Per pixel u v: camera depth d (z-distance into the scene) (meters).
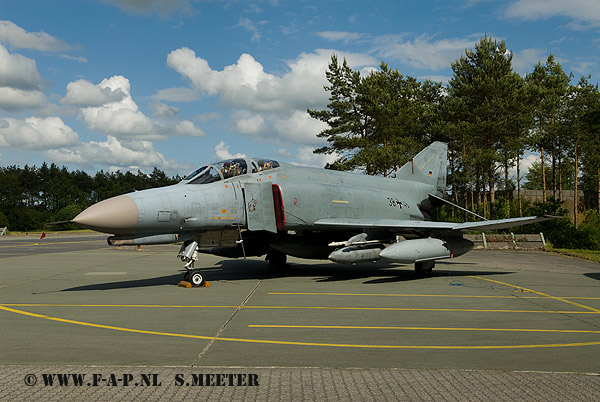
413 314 8.26
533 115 38.81
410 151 38.38
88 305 9.17
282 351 5.79
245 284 12.41
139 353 5.67
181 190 11.58
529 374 4.93
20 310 8.65
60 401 4.10
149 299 9.90
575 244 32.69
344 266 17.70
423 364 5.27
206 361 5.34
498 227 13.78
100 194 99.88
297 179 14.09
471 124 36.41
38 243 35.75
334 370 5.02
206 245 12.59
